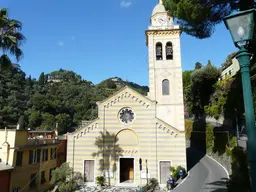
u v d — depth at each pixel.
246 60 5.96
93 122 34.34
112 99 34.84
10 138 29.59
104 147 33.50
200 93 56.28
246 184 22.25
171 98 38.03
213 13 19.73
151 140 32.88
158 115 37.56
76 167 33.19
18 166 29.89
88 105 111.12
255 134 5.60
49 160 38.66
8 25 22.11
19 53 22.66
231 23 6.28
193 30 21.55
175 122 37.12
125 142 33.47
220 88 46.81
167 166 31.98
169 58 40.31
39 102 94.31
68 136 34.19
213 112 48.00
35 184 33.81
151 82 38.88
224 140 36.25
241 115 32.88
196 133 56.03
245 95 5.84
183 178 30.06
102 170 32.75
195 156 45.34
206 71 54.34
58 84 153.38
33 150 33.88
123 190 29.45
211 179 28.67
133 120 33.88
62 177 30.00
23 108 89.75
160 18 41.25
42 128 81.81
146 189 26.83
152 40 40.59
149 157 32.38
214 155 41.56
